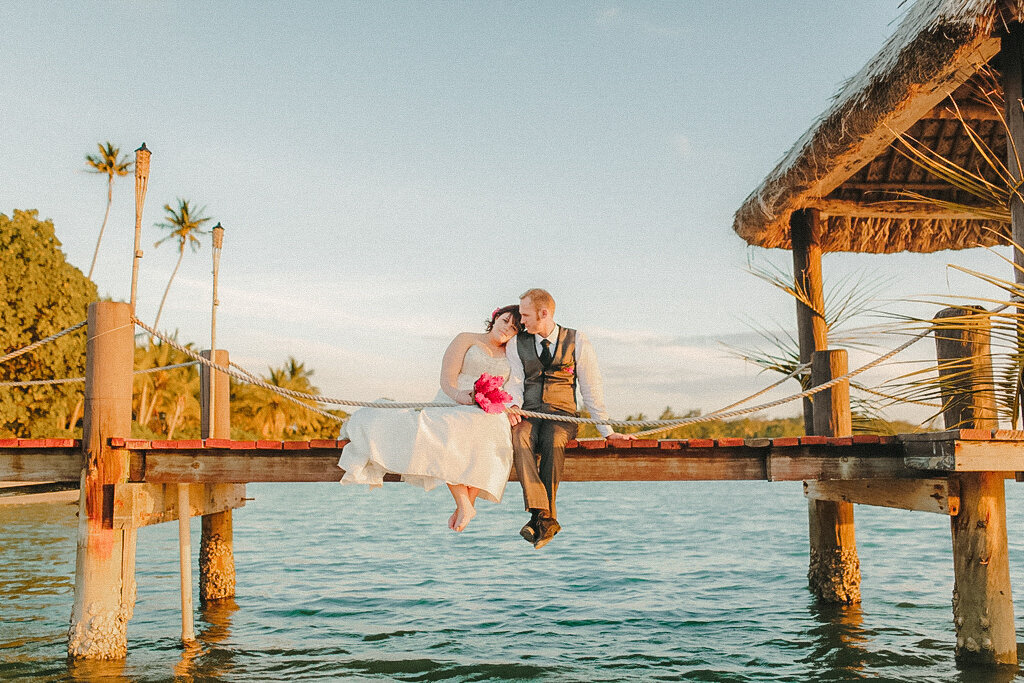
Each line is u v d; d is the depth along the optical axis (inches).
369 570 496.4
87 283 1325.0
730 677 260.5
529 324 223.0
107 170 1808.6
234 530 781.3
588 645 305.7
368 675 264.7
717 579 453.4
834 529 371.2
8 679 248.8
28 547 578.6
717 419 255.1
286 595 410.6
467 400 218.2
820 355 322.3
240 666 273.9
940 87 255.8
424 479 213.8
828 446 253.4
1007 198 234.4
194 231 1860.2
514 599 398.9
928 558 519.5
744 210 387.5
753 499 1262.3
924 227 404.2
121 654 266.7
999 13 217.2
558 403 223.3
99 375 263.0
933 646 290.5
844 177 333.7
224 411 369.4
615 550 587.8
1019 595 383.6
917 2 259.9
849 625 328.2
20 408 1202.6
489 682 257.3
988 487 251.1
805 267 362.3
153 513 281.4
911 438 244.1
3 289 1184.2
